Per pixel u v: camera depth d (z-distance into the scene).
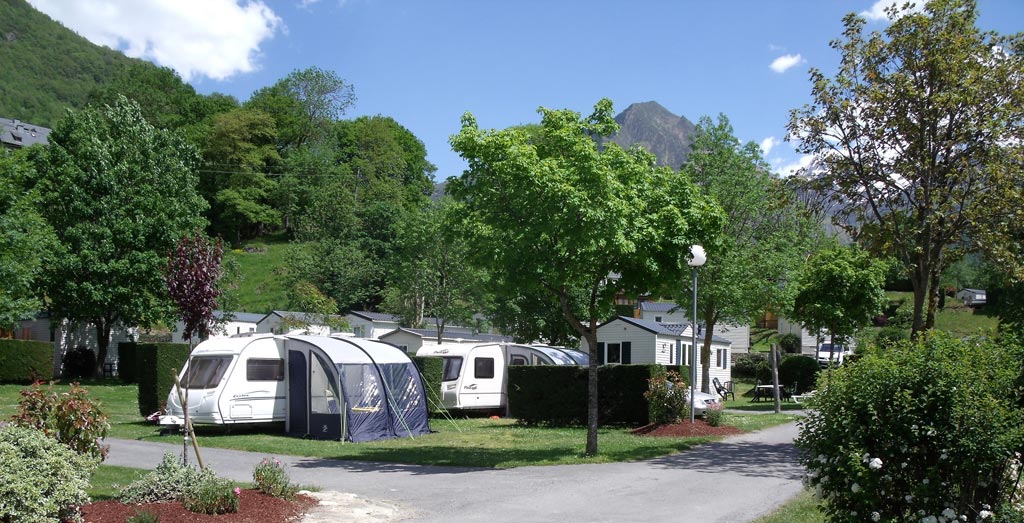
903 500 6.53
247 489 10.30
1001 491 6.45
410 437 19.41
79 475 8.03
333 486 11.85
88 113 37.88
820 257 31.70
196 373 19.70
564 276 14.83
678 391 19.72
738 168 28.91
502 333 43.25
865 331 36.50
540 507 10.06
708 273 27.75
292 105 95.19
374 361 19.77
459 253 41.06
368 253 65.56
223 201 82.56
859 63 17.58
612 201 13.53
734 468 13.51
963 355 6.62
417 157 100.81
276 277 73.94
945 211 16.22
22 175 31.72
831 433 6.78
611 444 16.67
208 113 93.12
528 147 13.98
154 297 36.16
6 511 7.16
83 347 42.19
